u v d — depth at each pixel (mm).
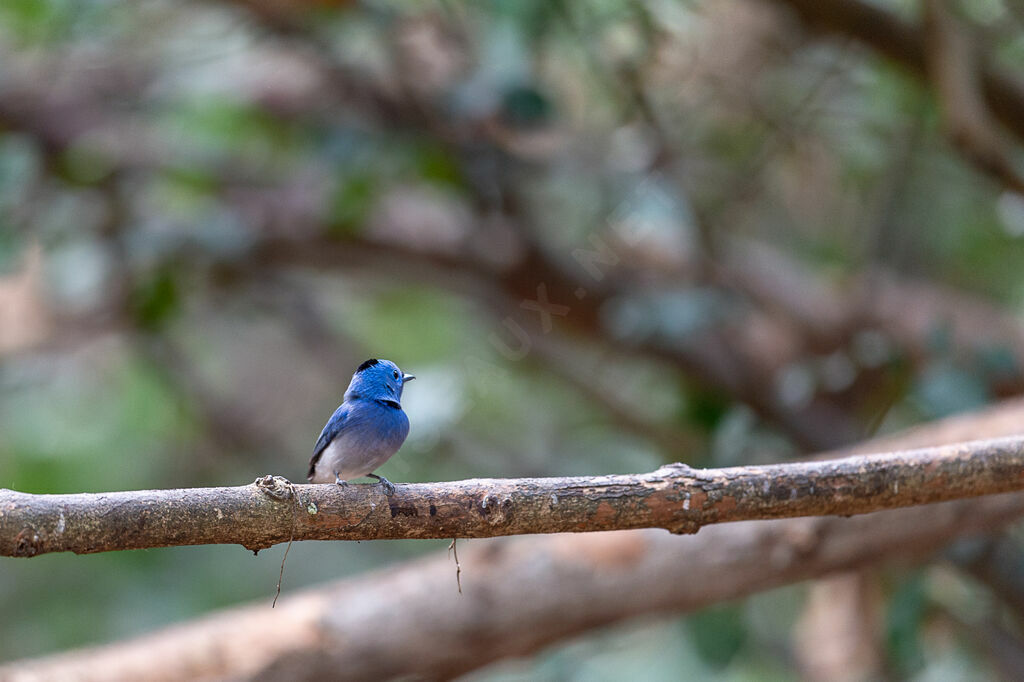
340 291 16094
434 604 8852
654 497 5293
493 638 8875
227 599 16047
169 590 15797
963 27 9484
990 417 8578
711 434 11633
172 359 15641
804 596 14227
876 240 11961
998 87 10227
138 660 8672
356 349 15734
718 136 12617
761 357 12227
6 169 11492
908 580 9945
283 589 16453
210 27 12492
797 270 12586
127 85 12695
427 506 5102
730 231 12531
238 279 13719
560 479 5281
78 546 4688
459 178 11195
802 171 13367
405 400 12648
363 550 16969
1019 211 11578
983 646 11852
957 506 8281
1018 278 13812
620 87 11289
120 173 12078
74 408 16312
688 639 10711
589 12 10492
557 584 8828
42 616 15719
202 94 12352
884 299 11922
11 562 15914
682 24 11055
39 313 14445
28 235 12422
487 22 11195
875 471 5445
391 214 12680
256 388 17422
